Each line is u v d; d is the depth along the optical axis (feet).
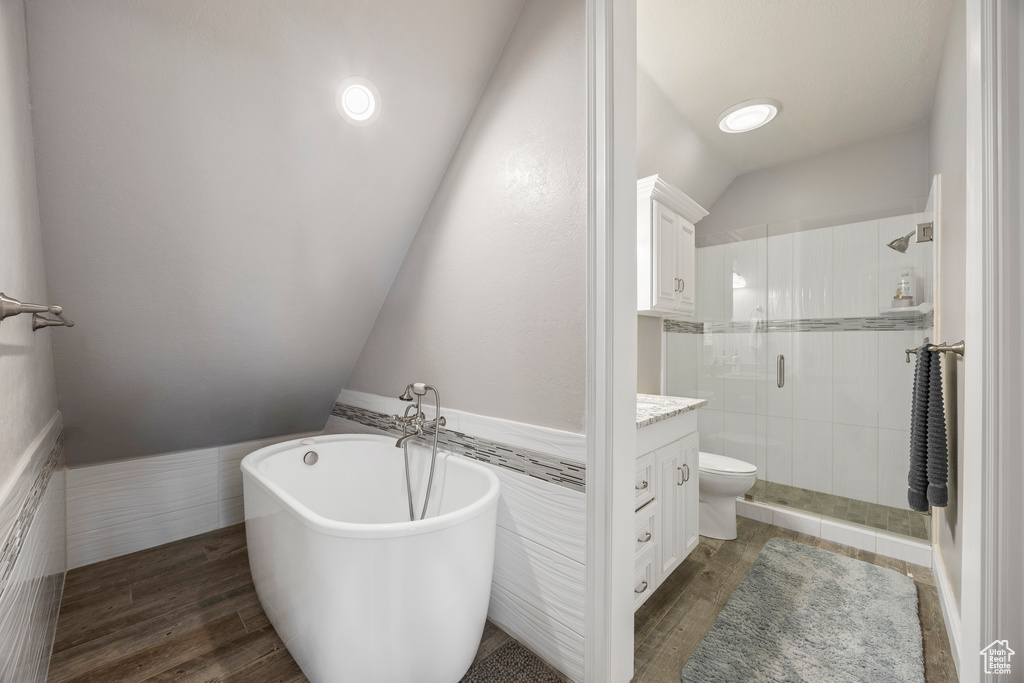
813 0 6.15
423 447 6.87
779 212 11.23
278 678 4.82
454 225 6.34
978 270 3.21
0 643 2.76
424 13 5.03
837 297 9.68
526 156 5.26
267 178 5.36
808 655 5.21
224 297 6.12
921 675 4.88
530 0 5.27
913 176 9.46
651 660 5.16
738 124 9.10
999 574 3.10
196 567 7.24
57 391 5.95
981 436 3.18
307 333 7.45
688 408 7.14
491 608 5.85
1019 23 3.04
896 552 7.67
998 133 3.07
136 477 7.84
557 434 4.91
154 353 6.25
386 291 7.68
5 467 3.09
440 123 5.95
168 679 4.78
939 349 5.46
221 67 4.46
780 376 10.31
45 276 4.77
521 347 5.36
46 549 4.81
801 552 7.88
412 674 4.37
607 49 4.37
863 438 9.42
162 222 5.08
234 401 7.88
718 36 6.85
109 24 3.85
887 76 7.76
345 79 5.08
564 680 4.78
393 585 4.19
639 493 5.82
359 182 5.99
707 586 6.76
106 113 4.21
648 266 7.86
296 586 4.72
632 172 4.63
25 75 3.68
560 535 4.91
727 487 8.13
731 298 10.94
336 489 7.71
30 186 3.97
